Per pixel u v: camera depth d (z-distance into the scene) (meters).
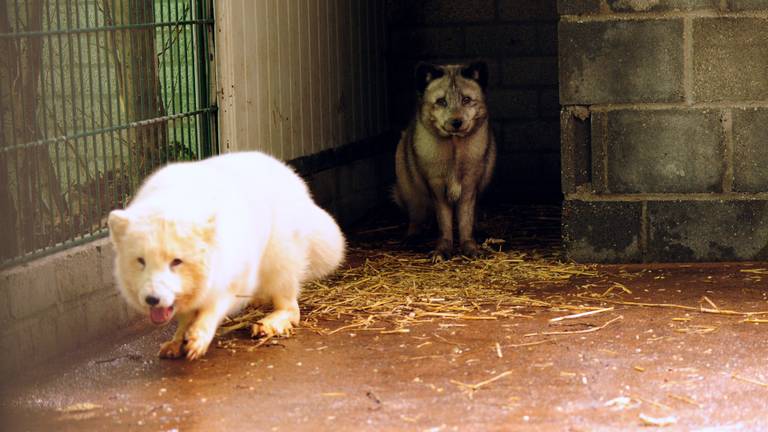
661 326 5.30
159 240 4.33
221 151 6.49
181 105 6.17
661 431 3.79
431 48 9.84
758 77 6.61
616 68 6.73
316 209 5.55
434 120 7.36
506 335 5.21
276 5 7.37
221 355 4.98
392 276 6.68
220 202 4.69
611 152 6.82
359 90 9.16
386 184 9.90
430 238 8.14
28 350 4.86
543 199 9.73
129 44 6.21
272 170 5.38
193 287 4.46
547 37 9.57
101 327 5.42
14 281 4.76
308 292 6.24
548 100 9.63
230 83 6.52
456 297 6.07
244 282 4.93
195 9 6.30
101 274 5.41
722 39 6.61
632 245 6.89
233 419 4.05
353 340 5.20
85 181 6.12
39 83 6.02
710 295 5.94
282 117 7.49
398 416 4.03
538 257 7.18
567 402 4.15
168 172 4.91
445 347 5.02
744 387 4.29
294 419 4.03
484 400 4.20
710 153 6.72
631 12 6.67
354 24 9.05
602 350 4.89
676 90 6.70
